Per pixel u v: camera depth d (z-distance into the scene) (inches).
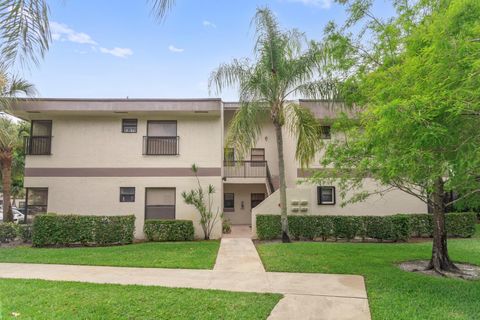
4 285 240.1
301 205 541.3
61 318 175.6
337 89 381.4
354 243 452.8
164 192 542.0
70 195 527.5
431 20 231.9
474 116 171.9
